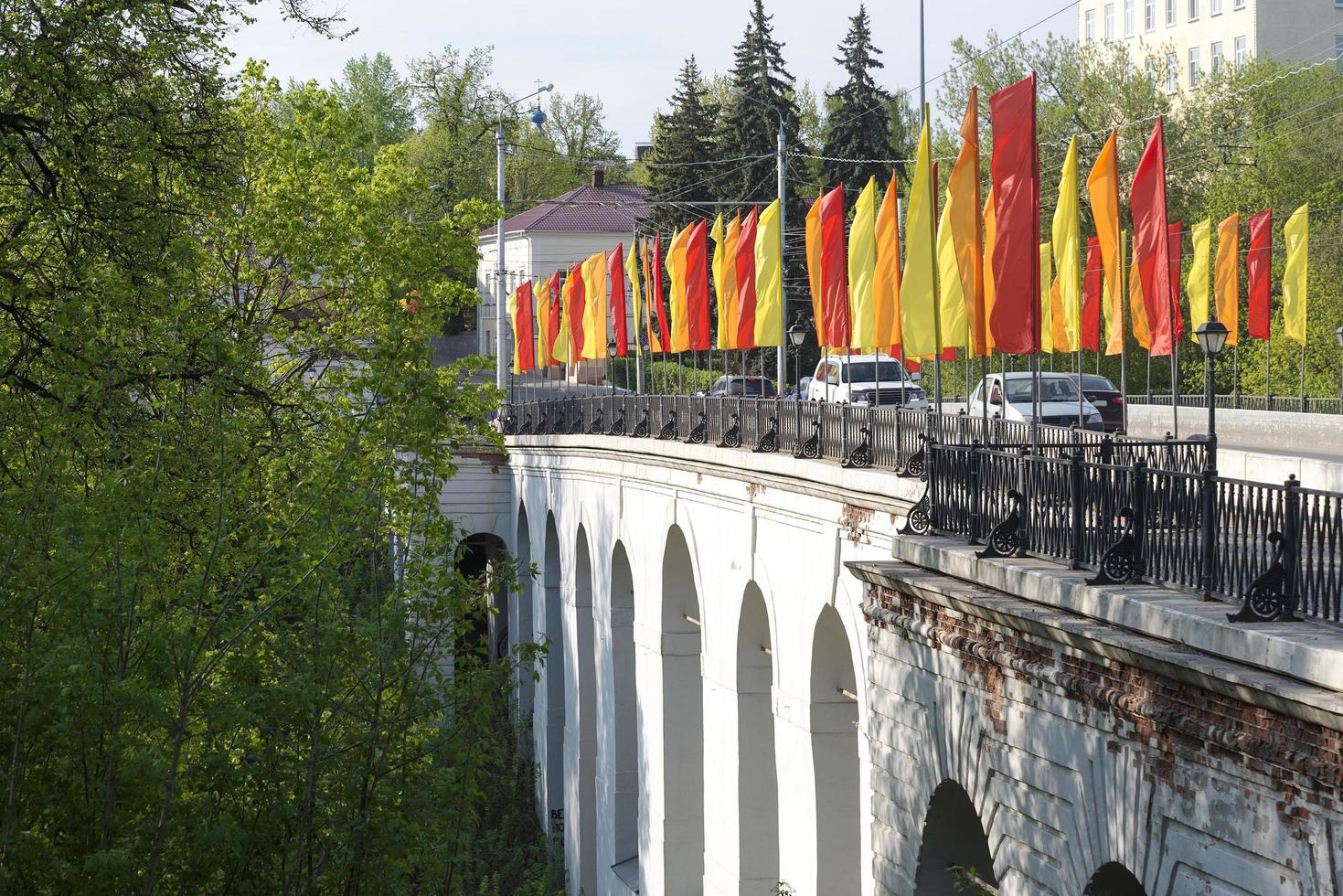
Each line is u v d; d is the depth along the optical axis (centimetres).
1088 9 10788
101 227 2311
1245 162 6912
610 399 4694
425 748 2144
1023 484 1698
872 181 3036
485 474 6353
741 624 3238
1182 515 1390
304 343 3762
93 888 1777
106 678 1797
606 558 4594
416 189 4006
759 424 3228
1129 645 1302
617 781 4550
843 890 2770
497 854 4941
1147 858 1318
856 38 8688
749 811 3250
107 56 2300
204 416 2209
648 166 9262
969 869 1841
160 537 1978
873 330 3028
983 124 7838
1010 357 7000
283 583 2061
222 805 1944
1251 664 1162
